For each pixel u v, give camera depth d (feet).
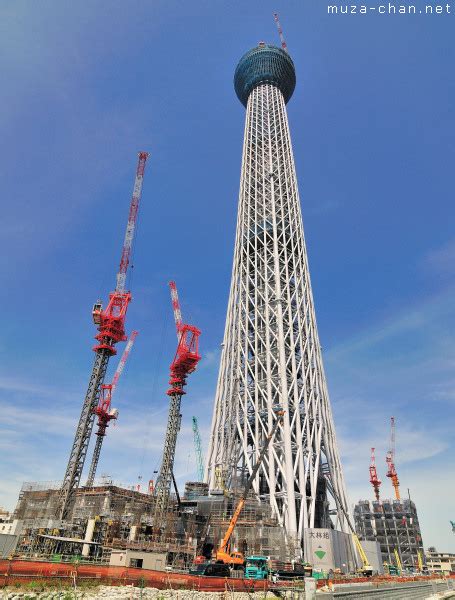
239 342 380.99
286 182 467.11
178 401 425.69
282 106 549.95
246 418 340.39
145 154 496.23
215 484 336.70
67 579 112.06
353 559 292.40
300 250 427.33
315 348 382.63
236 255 445.78
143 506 317.42
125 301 395.75
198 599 118.73
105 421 534.78
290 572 187.83
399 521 608.19
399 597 120.57
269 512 284.00
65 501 296.92
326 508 329.11
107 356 368.07
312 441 328.29
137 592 110.01
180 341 451.12
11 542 165.17
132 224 466.29
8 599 92.32
